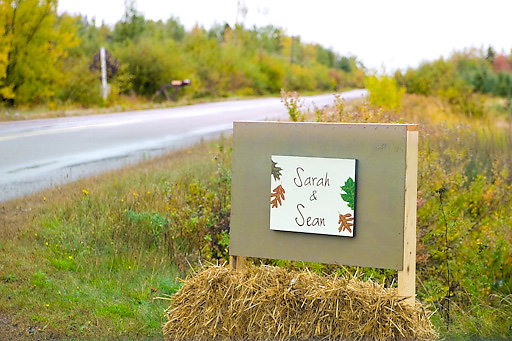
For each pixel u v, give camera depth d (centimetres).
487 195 818
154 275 654
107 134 1798
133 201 845
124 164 1214
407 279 419
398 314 409
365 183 420
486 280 613
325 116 886
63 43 3141
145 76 4028
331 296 416
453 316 574
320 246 431
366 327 407
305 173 432
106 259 685
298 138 434
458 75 3450
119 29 5291
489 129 1154
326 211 427
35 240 727
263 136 442
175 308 454
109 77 3578
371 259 420
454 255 652
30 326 512
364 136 419
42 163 1276
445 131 1059
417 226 670
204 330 438
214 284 443
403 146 411
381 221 417
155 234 750
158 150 1450
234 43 6962
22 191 986
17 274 620
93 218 784
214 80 4872
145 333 511
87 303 566
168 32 6000
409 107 2148
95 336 499
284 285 430
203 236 721
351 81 7525
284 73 6059
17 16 2938
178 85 3947
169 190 834
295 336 417
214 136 1747
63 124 2061
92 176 1066
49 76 3106
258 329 426
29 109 2889
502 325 561
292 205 435
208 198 787
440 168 813
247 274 445
